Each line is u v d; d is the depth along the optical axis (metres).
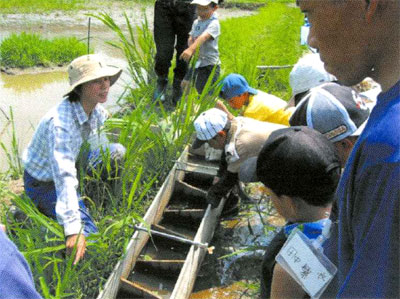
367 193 0.91
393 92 0.92
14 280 0.93
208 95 4.66
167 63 5.92
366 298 0.91
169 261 3.42
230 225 4.06
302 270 1.43
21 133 5.91
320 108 2.21
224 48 8.05
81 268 3.03
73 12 13.03
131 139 3.85
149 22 12.74
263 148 1.69
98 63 3.35
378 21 0.93
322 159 1.59
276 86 6.46
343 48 0.98
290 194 1.62
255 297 3.29
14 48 8.63
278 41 8.55
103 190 3.73
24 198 3.25
